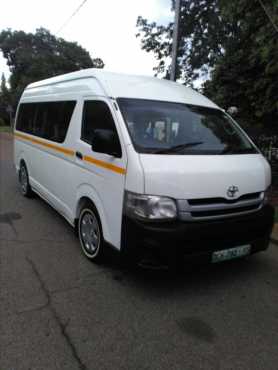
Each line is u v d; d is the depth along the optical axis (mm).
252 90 7676
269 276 3982
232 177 3375
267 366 2521
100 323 2945
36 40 42594
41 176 5922
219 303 3361
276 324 3051
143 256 3105
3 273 3779
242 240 3510
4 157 14070
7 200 6914
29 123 6684
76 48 43125
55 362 2457
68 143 4594
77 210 4430
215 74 8609
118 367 2441
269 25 6406
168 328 2920
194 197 3135
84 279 3713
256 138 9203
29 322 2908
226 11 7574
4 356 2496
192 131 3809
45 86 6039
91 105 4109
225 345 2736
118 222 3379
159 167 3102
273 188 8133
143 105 3764
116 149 3416
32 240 4797
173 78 8969
